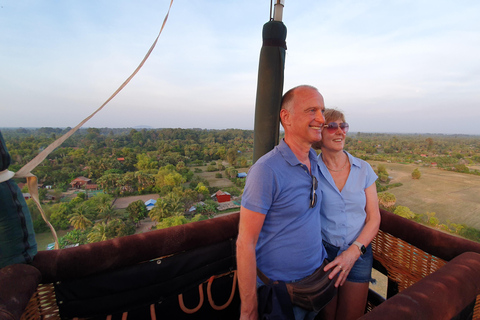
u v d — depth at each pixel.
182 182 71.06
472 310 0.90
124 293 1.18
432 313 0.73
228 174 78.12
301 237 1.22
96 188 58.91
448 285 0.81
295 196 1.18
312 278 1.25
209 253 1.39
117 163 74.25
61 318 1.10
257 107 1.49
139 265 1.20
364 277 1.56
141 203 49.47
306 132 1.21
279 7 1.41
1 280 0.84
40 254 1.05
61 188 53.28
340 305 1.63
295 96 1.22
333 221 1.57
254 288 1.16
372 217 1.56
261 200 1.12
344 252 1.42
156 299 1.26
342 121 1.52
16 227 0.95
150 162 80.62
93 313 1.14
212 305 1.45
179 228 1.29
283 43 1.42
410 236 1.43
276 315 1.15
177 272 1.30
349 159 1.59
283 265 1.23
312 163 1.36
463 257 1.00
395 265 1.56
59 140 1.03
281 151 1.20
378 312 0.70
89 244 1.12
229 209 53.47
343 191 1.56
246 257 1.13
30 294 0.88
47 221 1.12
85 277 1.10
